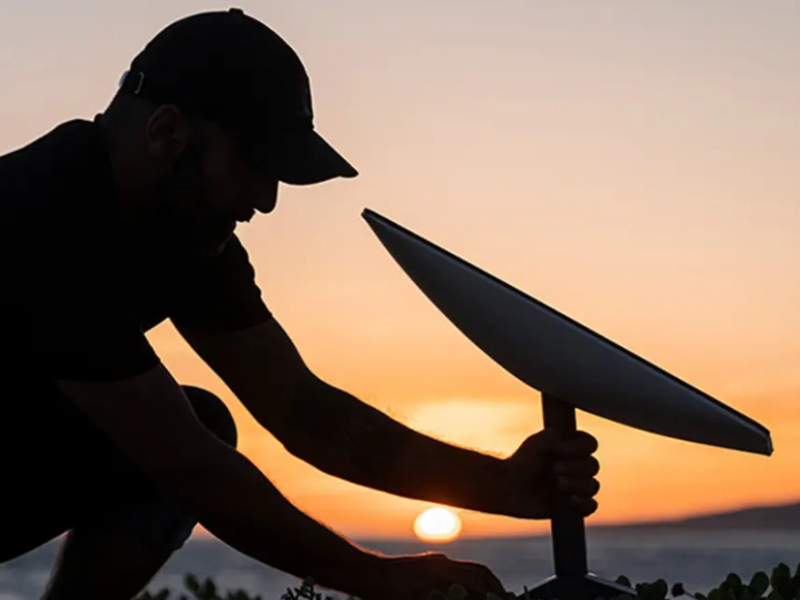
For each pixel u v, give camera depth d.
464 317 2.04
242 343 2.28
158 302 2.15
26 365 1.94
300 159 1.91
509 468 2.15
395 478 2.25
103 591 2.22
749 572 35.09
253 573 27.00
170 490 1.83
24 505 2.14
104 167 1.91
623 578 2.18
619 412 2.03
